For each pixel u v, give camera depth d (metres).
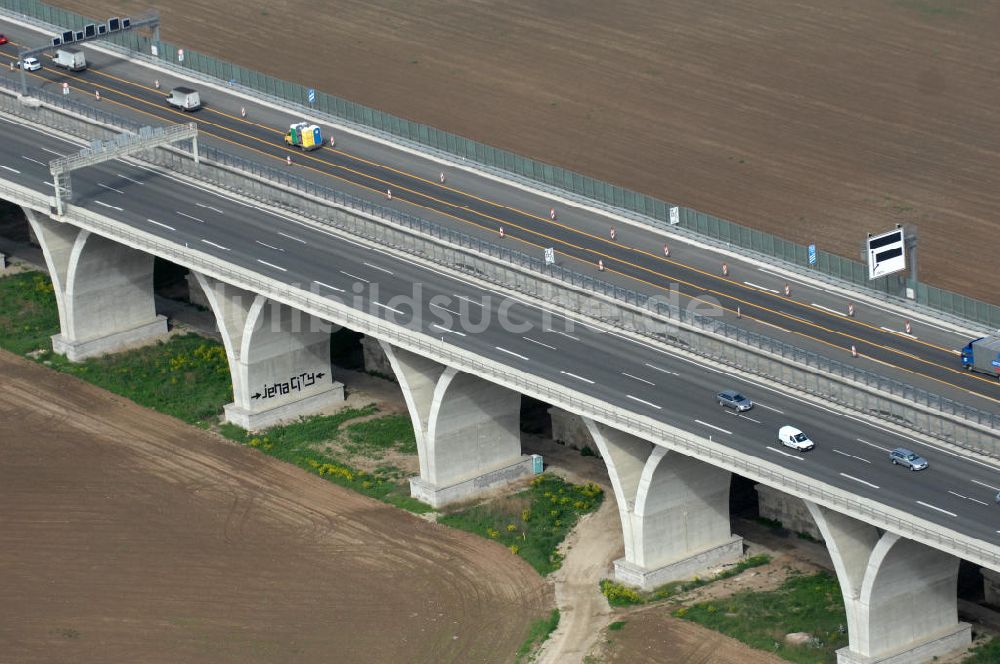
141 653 168.75
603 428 172.75
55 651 169.62
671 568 174.75
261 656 167.50
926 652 161.62
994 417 167.25
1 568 181.88
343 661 166.25
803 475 159.38
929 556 159.12
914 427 169.25
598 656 164.38
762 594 171.50
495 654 166.12
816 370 177.62
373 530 185.12
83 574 180.25
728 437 168.75
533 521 185.12
